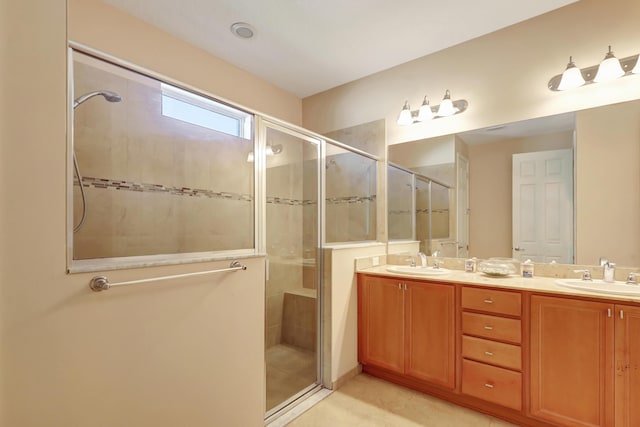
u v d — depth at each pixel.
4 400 0.95
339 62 2.87
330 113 3.43
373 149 3.11
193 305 1.47
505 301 1.89
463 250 2.57
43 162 1.05
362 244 2.80
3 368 0.95
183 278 1.43
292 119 3.54
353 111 3.25
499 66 2.41
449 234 2.65
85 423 1.12
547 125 2.21
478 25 2.34
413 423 1.93
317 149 2.58
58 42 1.10
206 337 1.52
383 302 2.45
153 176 2.13
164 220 2.17
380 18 2.24
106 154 1.89
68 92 1.14
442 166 2.69
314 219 2.53
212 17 2.22
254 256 1.78
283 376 2.24
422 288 2.23
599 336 1.61
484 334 1.96
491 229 2.44
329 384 2.34
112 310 1.20
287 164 2.34
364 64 2.91
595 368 1.62
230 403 1.63
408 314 2.30
